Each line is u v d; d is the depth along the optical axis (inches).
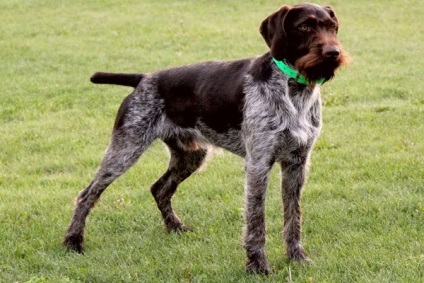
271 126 323.6
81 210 379.9
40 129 615.2
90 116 660.1
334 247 359.3
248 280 325.4
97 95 732.0
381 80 753.6
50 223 412.8
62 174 516.7
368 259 337.7
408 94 690.2
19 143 579.2
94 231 403.9
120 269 347.6
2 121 653.3
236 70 345.1
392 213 400.2
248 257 335.0
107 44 987.9
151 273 341.4
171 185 401.1
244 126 334.3
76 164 532.7
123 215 424.2
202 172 493.0
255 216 330.6
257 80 329.1
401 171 466.9
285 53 314.7
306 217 406.6
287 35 315.0
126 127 374.3
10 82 790.5
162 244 381.1
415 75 773.9
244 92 333.7
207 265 344.5
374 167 482.0
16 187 485.4
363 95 689.6
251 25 1089.4
